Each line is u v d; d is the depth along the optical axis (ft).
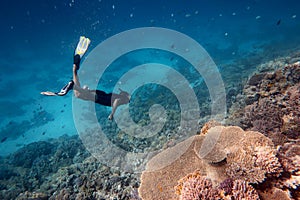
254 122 22.66
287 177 13.47
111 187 24.16
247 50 91.25
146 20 277.64
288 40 86.48
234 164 14.17
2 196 32.81
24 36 222.28
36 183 34.45
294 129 19.67
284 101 23.29
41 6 216.13
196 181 13.26
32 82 104.78
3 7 203.31
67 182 28.86
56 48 172.86
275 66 46.29
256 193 12.34
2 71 124.47
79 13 214.48
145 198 15.28
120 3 291.79
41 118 69.87
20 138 62.64
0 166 46.03
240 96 35.73
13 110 80.07
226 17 224.12
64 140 52.31
